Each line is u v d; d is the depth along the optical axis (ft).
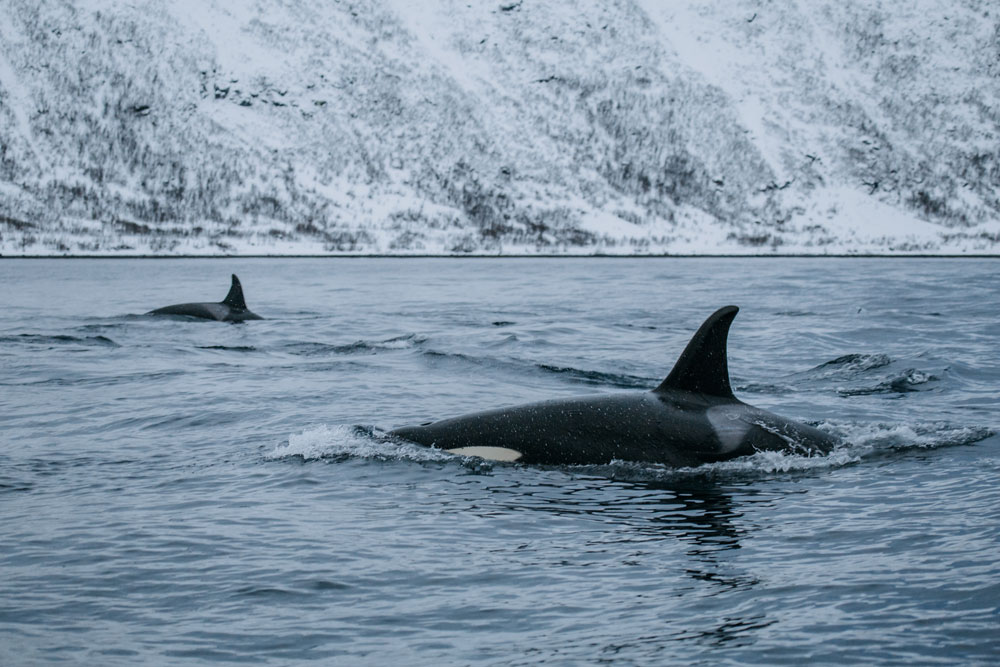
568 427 59.93
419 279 348.18
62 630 35.22
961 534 44.68
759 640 33.91
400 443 62.03
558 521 47.98
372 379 96.07
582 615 36.35
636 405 60.85
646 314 183.01
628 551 43.37
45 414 77.51
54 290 270.26
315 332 145.89
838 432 66.28
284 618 36.27
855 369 102.37
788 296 234.17
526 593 38.50
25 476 57.00
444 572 40.83
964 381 95.25
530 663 32.60
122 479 56.29
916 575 39.40
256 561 42.09
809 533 45.52
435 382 94.48
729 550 43.32
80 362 109.19
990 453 61.93
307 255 640.17
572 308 200.44
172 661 32.81
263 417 75.92
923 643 33.35
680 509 49.90
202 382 94.02
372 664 32.63
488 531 46.34
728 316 61.67
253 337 138.00
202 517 48.42
